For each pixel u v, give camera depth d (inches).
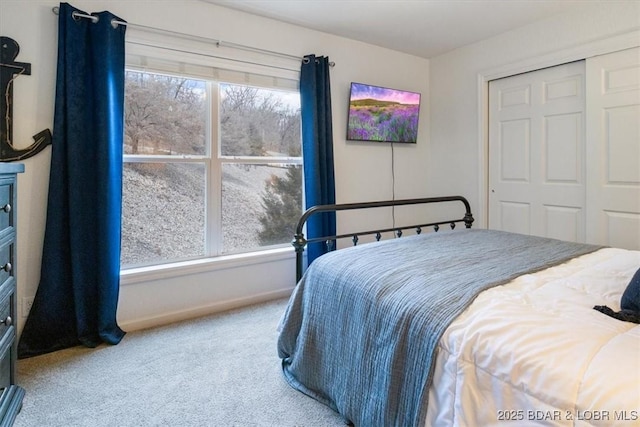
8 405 57.1
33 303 80.4
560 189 111.7
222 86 107.0
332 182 120.6
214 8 100.6
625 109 96.0
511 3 101.3
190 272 100.3
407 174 144.9
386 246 71.2
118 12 87.6
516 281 49.0
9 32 77.2
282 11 105.6
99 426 56.7
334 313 57.2
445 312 41.8
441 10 105.7
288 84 115.7
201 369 73.2
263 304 110.7
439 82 145.3
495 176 129.6
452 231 88.2
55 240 81.4
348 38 126.0
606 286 46.6
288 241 121.9
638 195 94.8
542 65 112.7
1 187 54.7
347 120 126.5
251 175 113.8
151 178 97.7
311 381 62.1
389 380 44.6
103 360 77.1
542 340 33.9
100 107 82.7
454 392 37.1
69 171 81.3
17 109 78.3
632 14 93.7
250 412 59.6
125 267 95.2
